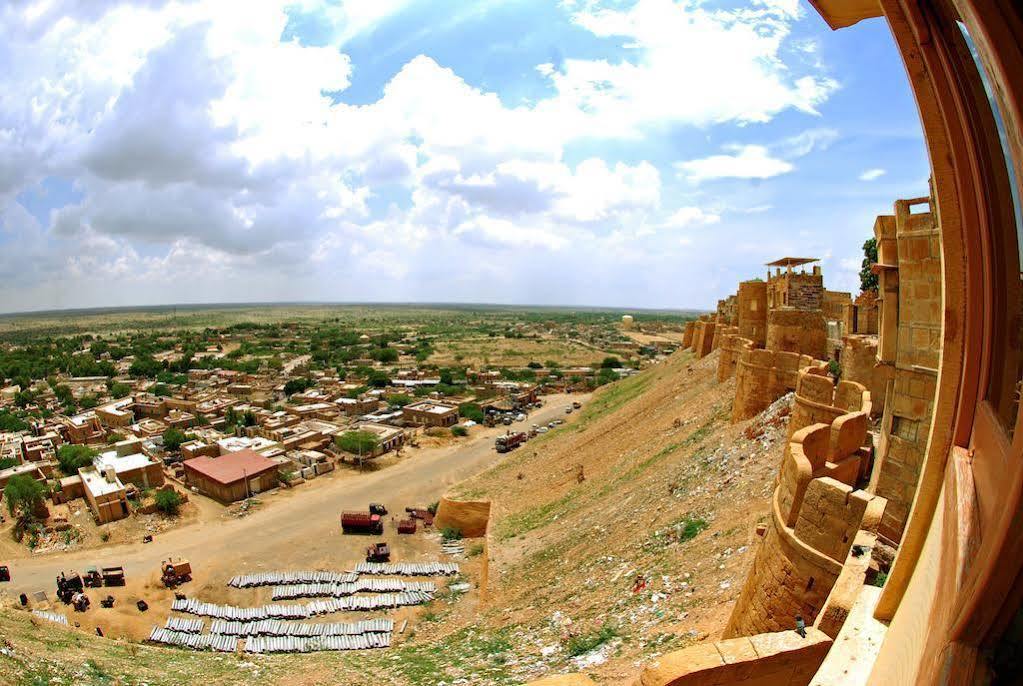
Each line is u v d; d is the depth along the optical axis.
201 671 31.69
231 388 136.38
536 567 37.03
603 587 27.23
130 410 118.12
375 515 65.69
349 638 39.75
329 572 51.38
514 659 24.08
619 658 19.02
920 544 7.32
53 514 64.12
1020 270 4.53
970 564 3.95
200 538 60.59
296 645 39.34
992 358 5.37
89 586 49.53
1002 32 3.21
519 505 55.41
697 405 51.97
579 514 43.44
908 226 12.91
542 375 160.50
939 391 6.67
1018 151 3.24
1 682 21.27
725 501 27.77
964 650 3.32
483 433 104.00
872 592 9.04
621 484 44.59
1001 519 3.21
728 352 52.25
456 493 64.88
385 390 140.50
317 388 141.25
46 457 82.62
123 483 69.69
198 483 74.88
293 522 64.69
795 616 13.09
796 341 38.91
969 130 5.09
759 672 9.55
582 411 104.56
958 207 6.03
